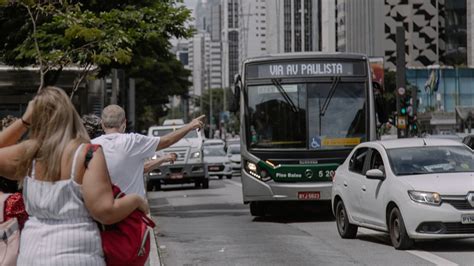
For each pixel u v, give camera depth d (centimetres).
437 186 1194
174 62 7512
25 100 3275
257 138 1823
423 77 11531
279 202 1997
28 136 469
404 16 12756
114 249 443
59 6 2000
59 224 432
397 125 3578
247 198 1823
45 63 1991
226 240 1484
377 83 1909
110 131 748
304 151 1805
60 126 438
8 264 474
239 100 1859
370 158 1382
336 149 1812
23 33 2106
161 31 2080
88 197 429
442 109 11281
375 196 1313
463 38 13325
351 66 1859
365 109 1841
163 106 9044
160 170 3284
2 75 2962
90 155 433
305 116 1820
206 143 4597
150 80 7350
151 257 1188
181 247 1395
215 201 2647
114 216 434
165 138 729
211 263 1203
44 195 430
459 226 1173
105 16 1973
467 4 13250
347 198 1439
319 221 1830
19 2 1808
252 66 1855
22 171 439
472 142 2720
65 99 443
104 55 1884
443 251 1246
